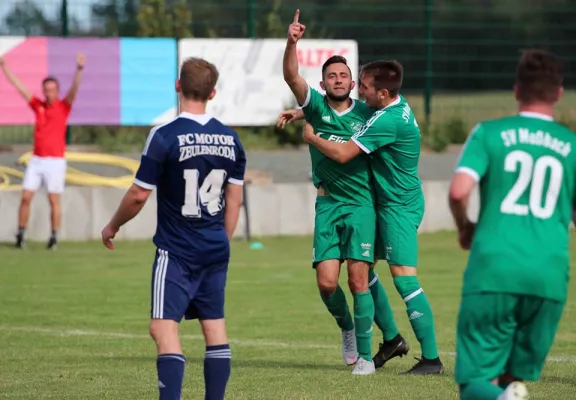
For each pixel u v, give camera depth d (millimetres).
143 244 51219
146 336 28484
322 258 22672
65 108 48688
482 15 66250
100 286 38281
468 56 66312
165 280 16344
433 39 65750
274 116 57812
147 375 22172
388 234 22719
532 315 14352
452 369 23125
